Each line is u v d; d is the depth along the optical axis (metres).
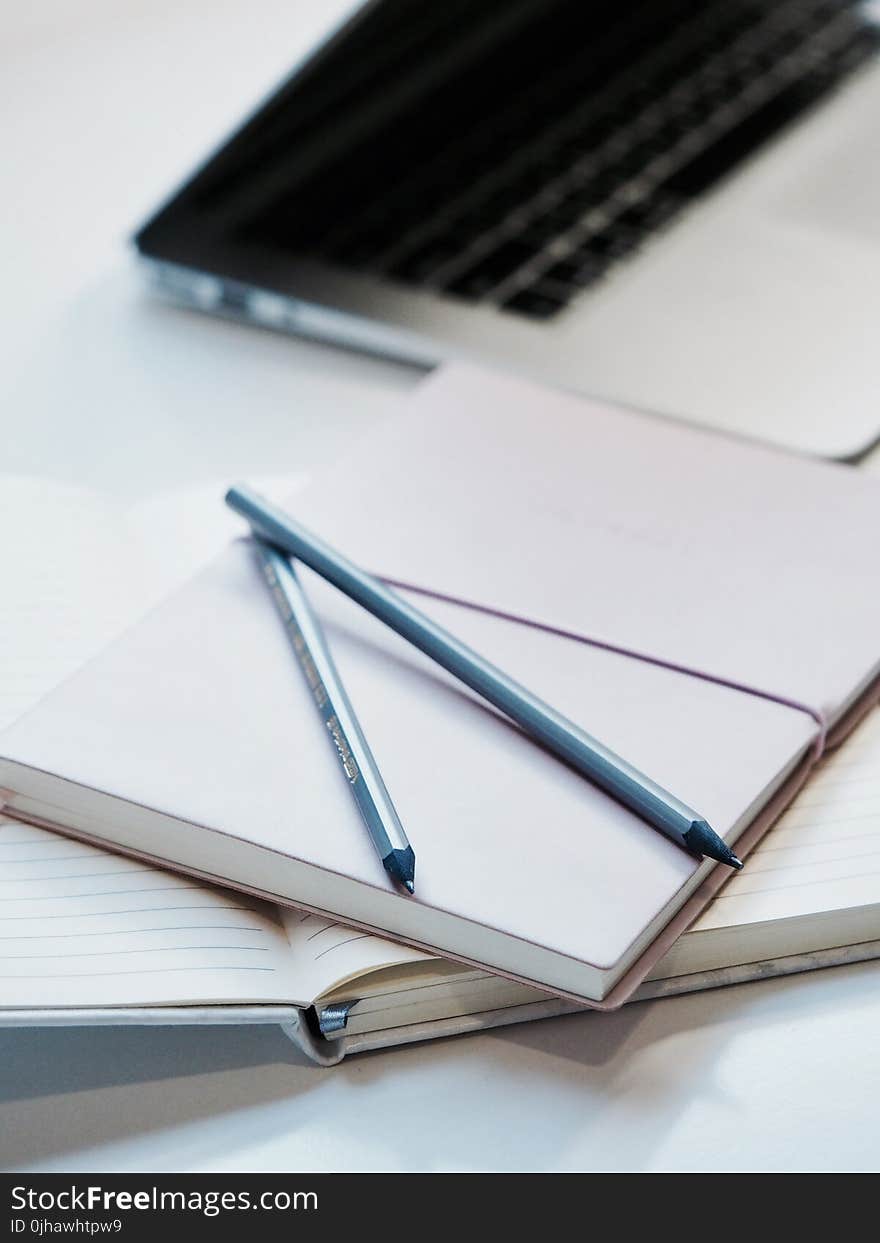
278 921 0.47
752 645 0.52
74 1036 0.48
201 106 1.01
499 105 0.86
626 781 0.46
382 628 0.53
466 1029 0.46
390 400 0.74
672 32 0.92
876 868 0.47
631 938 0.42
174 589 0.60
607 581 0.55
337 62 0.82
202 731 0.49
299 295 0.76
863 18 0.95
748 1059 0.45
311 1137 0.44
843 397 0.67
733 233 0.78
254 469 0.69
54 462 0.70
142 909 0.47
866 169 0.82
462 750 0.48
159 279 0.80
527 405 0.65
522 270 0.76
